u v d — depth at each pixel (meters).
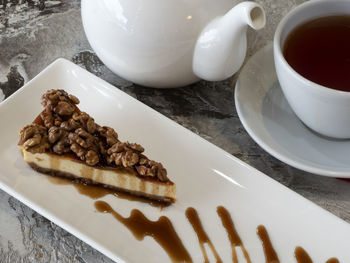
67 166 0.45
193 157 0.47
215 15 0.46
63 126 0.46
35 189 0.45
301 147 0.47
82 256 0.43
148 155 0.47
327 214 0.43
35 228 0.44
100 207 0.44
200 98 0.53
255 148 0.49
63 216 0.43
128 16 0.46
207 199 0.45
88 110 0.50
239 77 0.50
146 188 0.45
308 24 0.49
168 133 0.48
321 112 0.45
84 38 0.58
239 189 0.45
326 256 0.42
